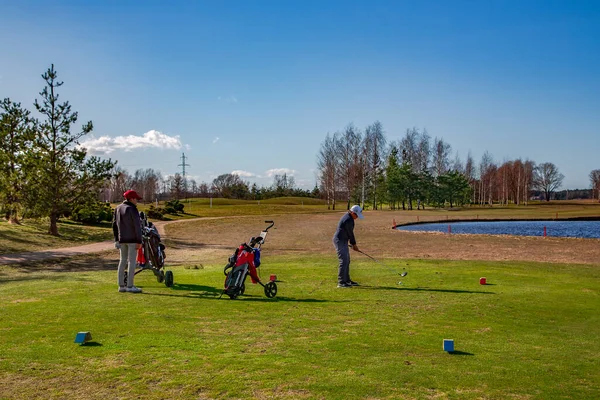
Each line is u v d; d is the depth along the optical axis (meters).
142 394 4.15
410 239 27.67
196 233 32.31
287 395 4.14
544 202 134.75
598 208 87.88
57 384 4.36
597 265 15.03
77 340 5.60
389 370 4.82
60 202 25.36
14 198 25.58
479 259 16.88
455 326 6.84
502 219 52.66
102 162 26.83
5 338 5.78
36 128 25.58
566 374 4.85
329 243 24.39
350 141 84.62
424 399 4.12
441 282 10.97
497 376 4.73
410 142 97.38
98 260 16.73
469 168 113.88
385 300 8.70
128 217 9.07
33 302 8.08
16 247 19.42
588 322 7.23
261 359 5.09
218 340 5.81
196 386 4.33
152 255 10.35
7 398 4.06
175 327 6.42
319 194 142.38
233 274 8.70
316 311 7.65
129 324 6.55
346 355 5.29
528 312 7.88
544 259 17.38
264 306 7.99
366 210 84.56
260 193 139.38
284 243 24.45
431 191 90.88
